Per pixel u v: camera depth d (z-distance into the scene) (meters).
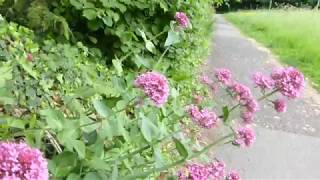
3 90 2.46
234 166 4.91
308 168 5.27
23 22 4.83
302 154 5.66
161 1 5.20
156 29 5.31
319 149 5.94
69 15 5.00
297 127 6.67
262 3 40.03
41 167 1.40
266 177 4.83
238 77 9.58
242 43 15.38
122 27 5.11
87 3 4.82
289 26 18.88
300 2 37.16
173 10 5.35
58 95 3.60
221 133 5.38
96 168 2.30
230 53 12.74
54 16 4.64
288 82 2.67
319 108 7.86
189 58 6.77
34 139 2.36
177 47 5.50
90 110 2.80
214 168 2.60
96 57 4.95
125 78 2.83
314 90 9.28
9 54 3.51
